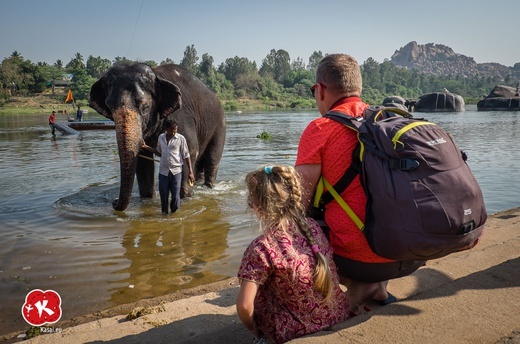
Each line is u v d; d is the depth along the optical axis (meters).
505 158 14.52
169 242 6.62
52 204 8.88
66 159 15.41
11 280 5.25
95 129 30.50
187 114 9.66
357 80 3.07
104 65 161.50
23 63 116.31
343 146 2.84
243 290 2.56
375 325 2.67
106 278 5.30
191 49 184.00
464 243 2.59
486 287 3.14
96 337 3.59
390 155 2.60
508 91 74.62
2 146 19.97
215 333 3.28
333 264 2.77
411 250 2.55
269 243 2.58
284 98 147.50
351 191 2.86
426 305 2.90
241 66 162.38
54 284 5.13
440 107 66.88
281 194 2.62
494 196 9.36
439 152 2.57
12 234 7.00
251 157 15.59
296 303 2.64
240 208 8.58
